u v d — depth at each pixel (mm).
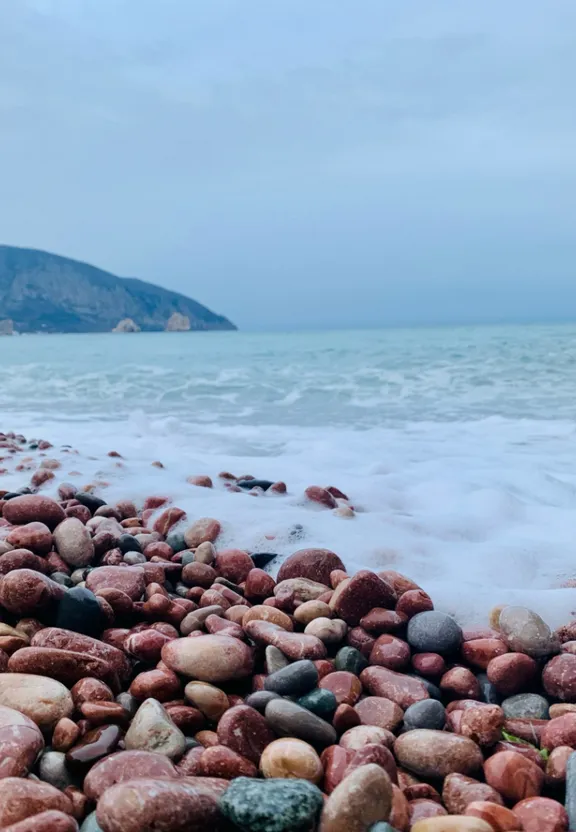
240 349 24312
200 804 1503
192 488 4469
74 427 8172
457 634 2512
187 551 3426
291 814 1451
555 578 3195
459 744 1885
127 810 1445
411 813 1687
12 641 2326
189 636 2439
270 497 4430
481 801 1641
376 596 2695
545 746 1993
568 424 7961
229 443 6930
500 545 3588
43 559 3100
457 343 21859
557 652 2398
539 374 13039
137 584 2918
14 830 1412
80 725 1926
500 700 2324
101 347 30672
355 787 1533
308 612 2711
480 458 6047
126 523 3926
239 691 2332
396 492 4715
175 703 2158
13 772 1660
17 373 16000
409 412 9336
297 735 1925
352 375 13867
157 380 14078
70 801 1602
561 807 1657
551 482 5055
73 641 2297
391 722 2107
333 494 4547
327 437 7258
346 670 2404
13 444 6105
